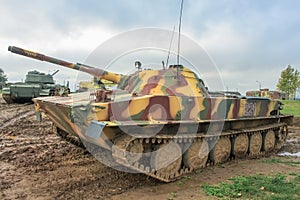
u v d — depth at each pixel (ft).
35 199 21.35
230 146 34.32
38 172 27.53
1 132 48.52
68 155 33.58
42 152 34.83
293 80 163.02
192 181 26.40
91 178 26.20
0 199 21.21
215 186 24.88
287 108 106.52
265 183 25.39
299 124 73.15
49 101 27.58
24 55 31.45
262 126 39.96
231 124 34.06
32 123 57.47
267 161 34.94
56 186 24.00
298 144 49.11
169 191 23.71
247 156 36.99
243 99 34.83
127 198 22.03
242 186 24.57
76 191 23.08
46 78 100.89
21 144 39.27
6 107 84.02
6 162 30.53
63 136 36.32
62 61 32.27
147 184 25.25
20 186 23.85
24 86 88.22
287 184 25.31
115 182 25.44
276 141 44.65
